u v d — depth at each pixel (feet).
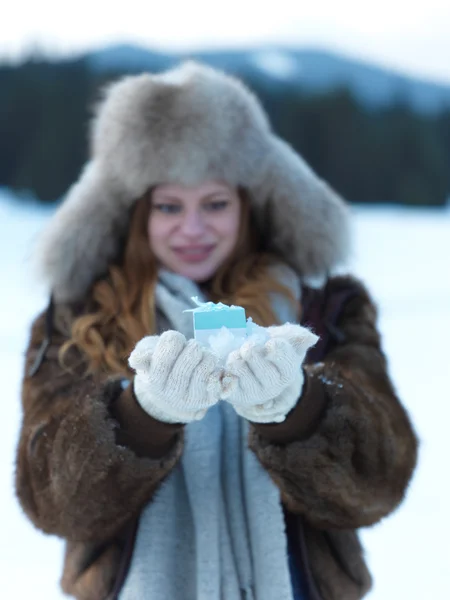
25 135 57.88
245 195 4.94
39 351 4.65
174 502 4.41
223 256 4.84
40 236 4.89
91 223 4.82
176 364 3.63
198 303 3.89
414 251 28.58
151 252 4.84
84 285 4.82
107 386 4.17
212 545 4.28
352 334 4.69
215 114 4.64
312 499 4.15
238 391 3.70
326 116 59.98
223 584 4.29
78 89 57.62
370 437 4.15
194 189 4.72
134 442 4.02
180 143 4.61
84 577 4.38
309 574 4.35
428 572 7.18
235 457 4.47
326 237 4.96
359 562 4.52
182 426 4.00
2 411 11.13
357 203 60.08
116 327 4.64
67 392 4.41
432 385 12.81
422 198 59.41
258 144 4.82
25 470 4.25
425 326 17.12
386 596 6.83
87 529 4.11
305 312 4.77
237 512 4.40
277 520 4.29
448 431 10.55
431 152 61.00
